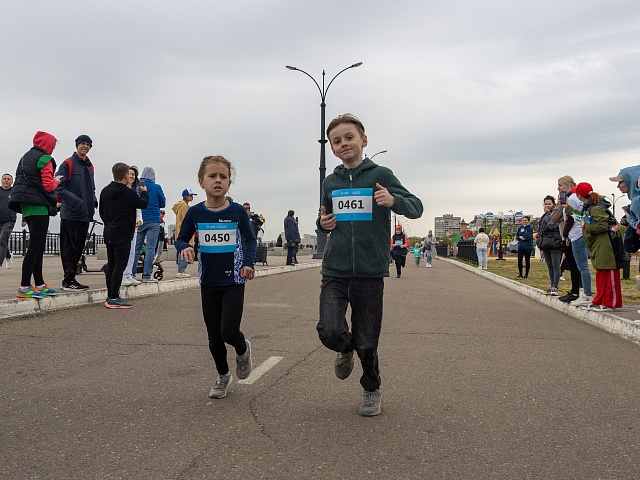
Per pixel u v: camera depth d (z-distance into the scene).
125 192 7.97
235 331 3.96
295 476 2.80
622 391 4.51
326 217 3.70
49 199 7.35
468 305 10.32
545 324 8.18
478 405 4.05
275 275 17.12
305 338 6.46
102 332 6.39
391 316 8.55
